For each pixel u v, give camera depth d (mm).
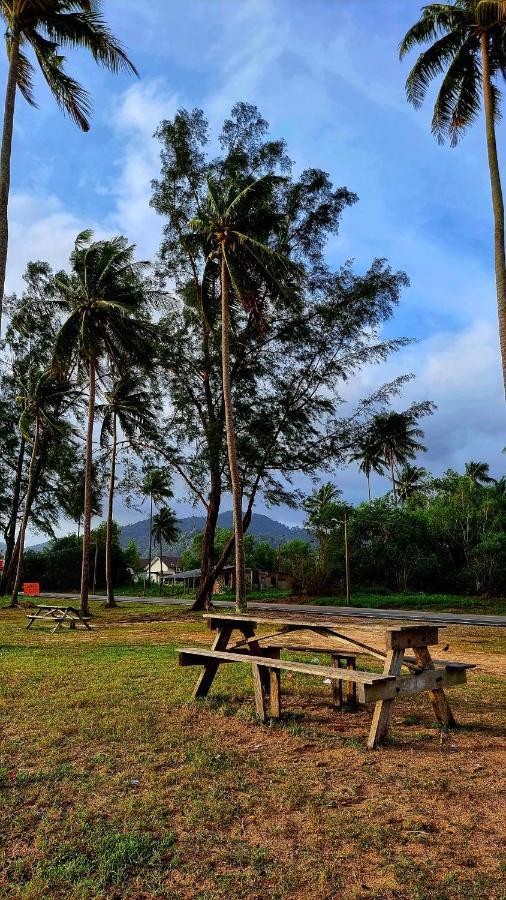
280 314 24000
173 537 87438
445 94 16984
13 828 3469
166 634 15766
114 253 24219
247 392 24547
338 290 24109
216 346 25281
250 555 68938
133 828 3412
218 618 6836
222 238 19891
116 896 2770
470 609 29672
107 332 25859
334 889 2775
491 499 43375
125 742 5094
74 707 6391
